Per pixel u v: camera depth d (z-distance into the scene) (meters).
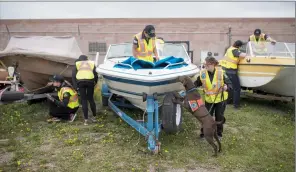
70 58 6.90
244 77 7.42
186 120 6.39
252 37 7.76
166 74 5.00
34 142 5.08
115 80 5.54
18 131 5.62
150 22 16.02
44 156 4.54
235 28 16.06
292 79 6.63
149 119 4.77
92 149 4.80
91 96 6.24
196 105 4.61
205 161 4.41
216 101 5.13
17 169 4.07
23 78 6.96
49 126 5.91
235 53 7.18
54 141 5.14
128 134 5.48
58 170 4.08
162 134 5.44
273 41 7.38
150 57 5.91
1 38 16.03
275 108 7.66
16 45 8.08
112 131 5.63
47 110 7.09
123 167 4.17
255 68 7.11
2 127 5.77
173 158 4.49
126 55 7.26
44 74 6.96
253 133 5.65
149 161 4.38
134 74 5.02
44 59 6.68
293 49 7.21
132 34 16.05
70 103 6.21
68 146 4.92
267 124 6.19
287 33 16.03
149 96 4.94
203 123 4.57
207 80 5.11
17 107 7.30
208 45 16.09
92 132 5.64
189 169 4.16
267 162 4.39
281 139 5.33
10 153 4.66
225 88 5.15
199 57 16.02
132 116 6.42
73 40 8.16
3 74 6.89
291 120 6.46
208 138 4.53
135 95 5.36
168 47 6.98
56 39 8.12
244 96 7.99
